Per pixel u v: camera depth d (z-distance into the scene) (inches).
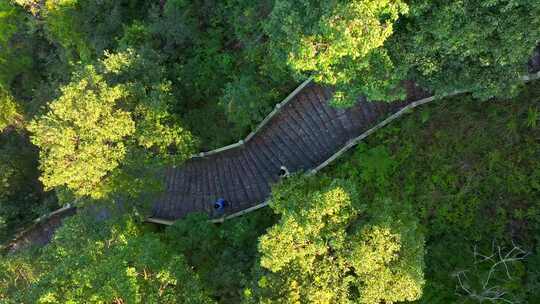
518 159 759.1
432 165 800.9
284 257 625.6
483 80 667.4
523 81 721.6
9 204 1098.7
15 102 1146.7
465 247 780.6
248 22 885.8
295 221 632.4
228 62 953.5
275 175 938.7
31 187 1146.7
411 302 776.9
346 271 636.7
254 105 885.8
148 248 747.4
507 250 763.4
